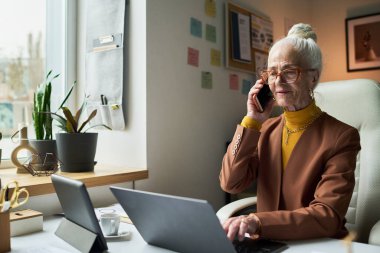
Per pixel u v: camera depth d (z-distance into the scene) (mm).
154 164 1694
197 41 1911
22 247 919
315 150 1137
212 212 685
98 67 1813
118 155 1772
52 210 1361
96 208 1362
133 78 1702
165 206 772
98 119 1825
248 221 933
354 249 875
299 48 1132
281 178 1188
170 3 1758
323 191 1044
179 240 833
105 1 1789
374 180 1388
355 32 2816
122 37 1710
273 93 1196
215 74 2029
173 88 1777
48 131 1599
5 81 1748
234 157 1238
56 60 1932
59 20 1940
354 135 1113
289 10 2701
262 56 2381
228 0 2109
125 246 918
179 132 1812
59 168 1596
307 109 1171
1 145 1728
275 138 1251
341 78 2885
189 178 1872
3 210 890
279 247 892
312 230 959
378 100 1442
